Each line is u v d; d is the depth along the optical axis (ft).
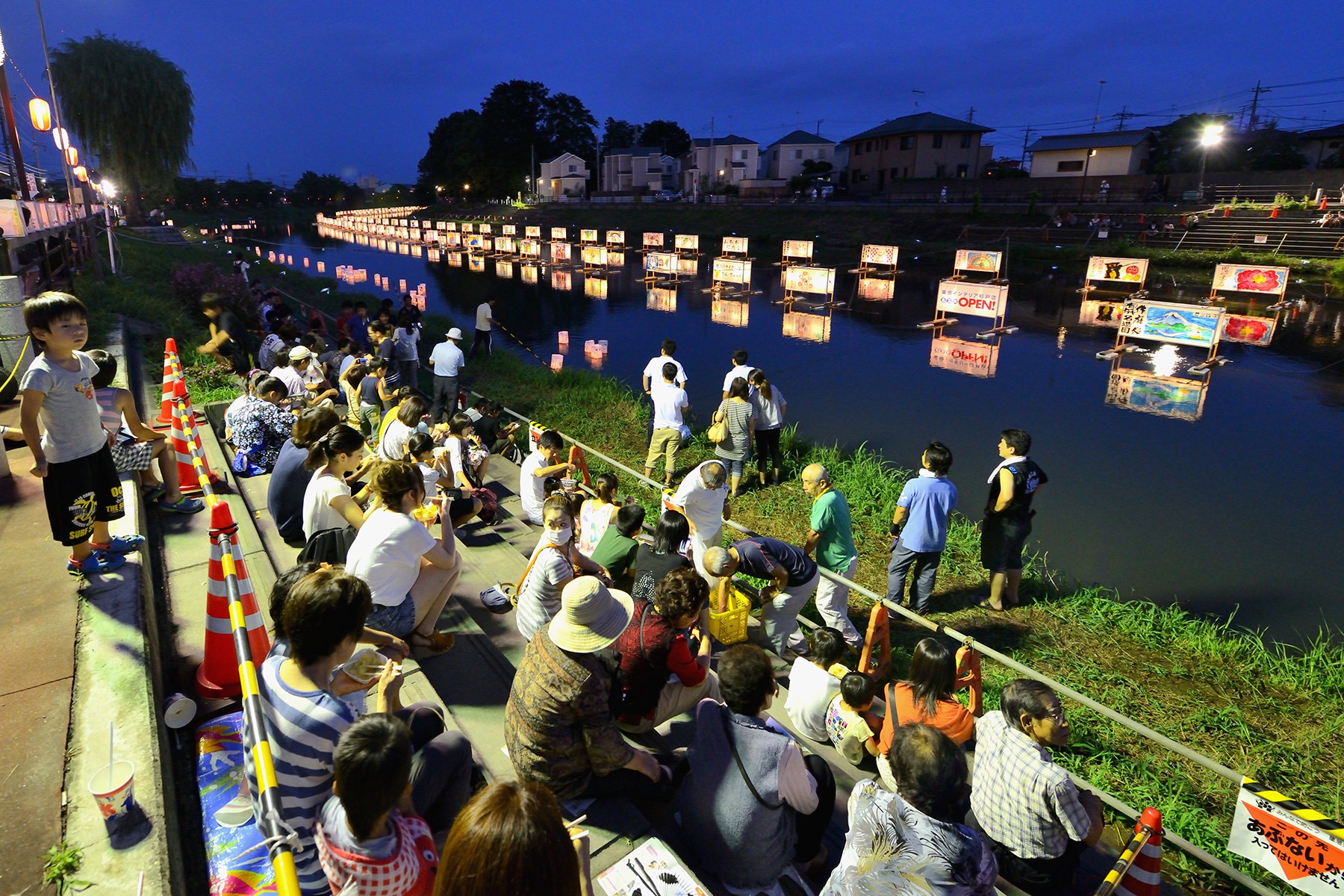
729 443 32.04
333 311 81.66
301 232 279.69
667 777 11.88
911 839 8.57
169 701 12.46
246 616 12.55
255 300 65.31
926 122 202.39
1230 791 16.88
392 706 10.78
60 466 14.08
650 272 119.85
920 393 50.72
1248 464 36.86
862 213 171.22
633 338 72.84
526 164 336.29
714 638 19.19
